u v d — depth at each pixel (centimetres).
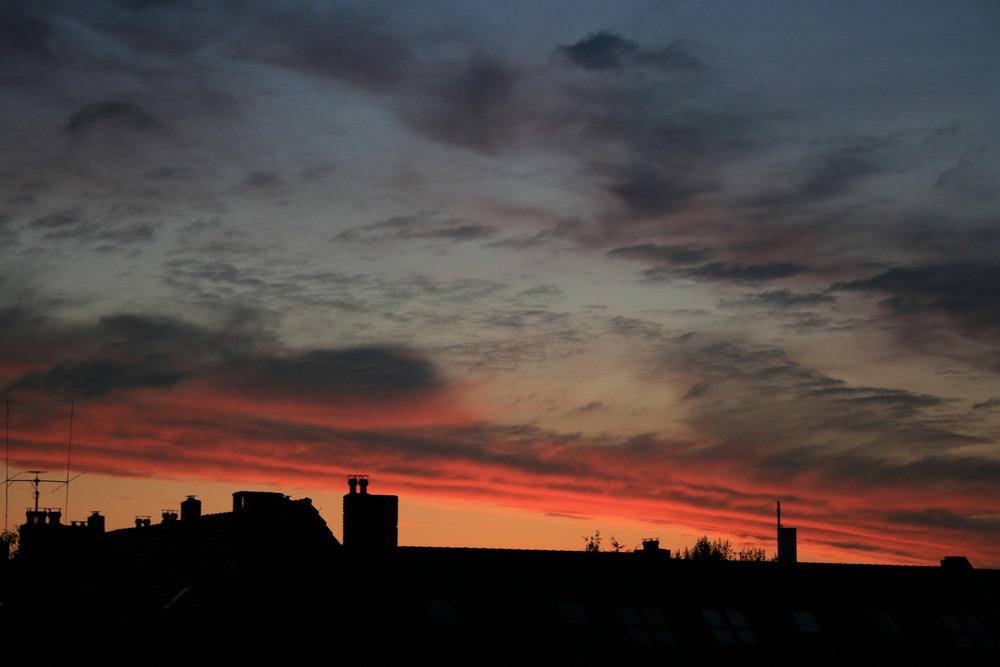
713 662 3934
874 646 4250
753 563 4509
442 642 3606
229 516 3956
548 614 3884
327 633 3531
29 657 3828
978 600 4659
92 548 4550
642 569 4278
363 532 3656
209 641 3494
